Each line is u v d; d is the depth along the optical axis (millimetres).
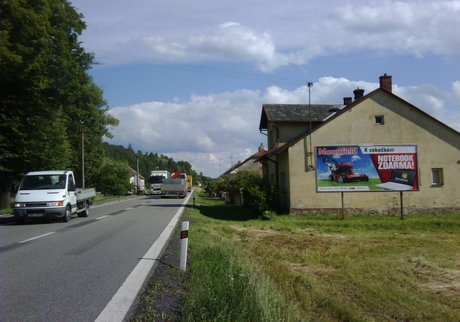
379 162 22969
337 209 22656
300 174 22734
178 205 31500
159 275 7164
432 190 23125
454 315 6953
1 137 25938
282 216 22219
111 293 6016
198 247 10039
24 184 17359
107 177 60844
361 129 23062
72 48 30531
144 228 14812
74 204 18312
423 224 19297
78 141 57219
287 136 26344
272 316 5203
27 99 27578
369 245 13852
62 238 12078
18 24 22156
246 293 5621
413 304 7445
